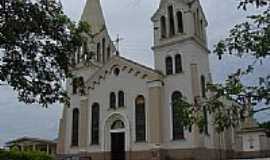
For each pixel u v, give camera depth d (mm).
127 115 38594
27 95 14305
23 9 12586
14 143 59719
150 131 36250
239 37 7637
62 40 14055
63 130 43844
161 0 41125
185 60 37344
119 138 39094
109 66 41688
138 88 38656
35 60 13758
